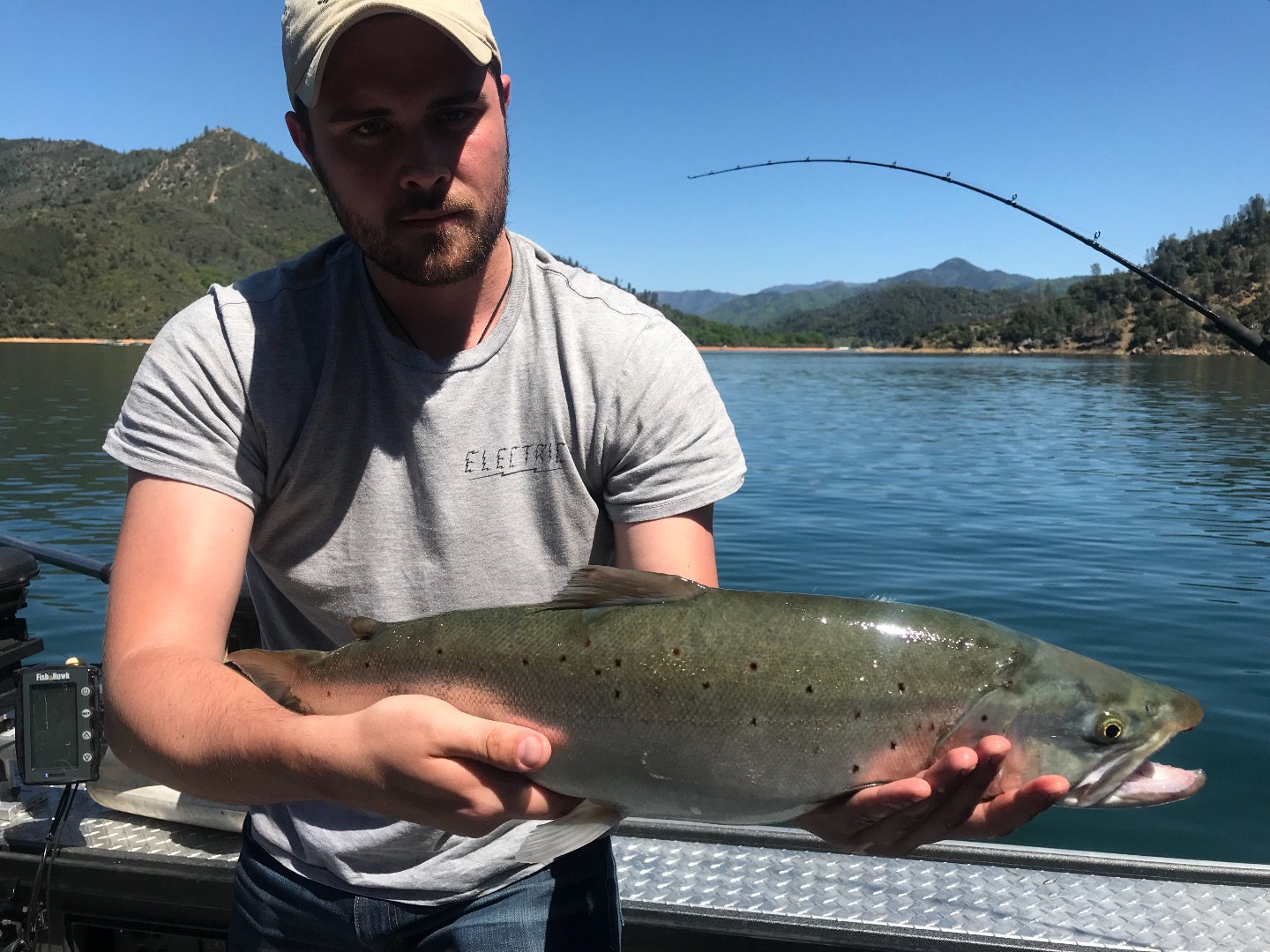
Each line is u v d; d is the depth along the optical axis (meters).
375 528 2.03
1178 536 12.64
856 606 1.99
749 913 2.67
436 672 1.96
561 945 2.08
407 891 2.01
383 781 1.49
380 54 1.71
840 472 18.98
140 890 2.83
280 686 2.03
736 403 41.62
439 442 1.99
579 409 1.99
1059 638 8.12
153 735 1.61
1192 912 2.72
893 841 1.84
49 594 9.97
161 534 1.85
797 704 1.89
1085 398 45.16
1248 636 8.12
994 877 2.90
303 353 1.99
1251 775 5.44
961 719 1.92
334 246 2.12
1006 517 13.98
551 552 2.08
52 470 19.42
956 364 104.75
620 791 1.93
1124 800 1.94
